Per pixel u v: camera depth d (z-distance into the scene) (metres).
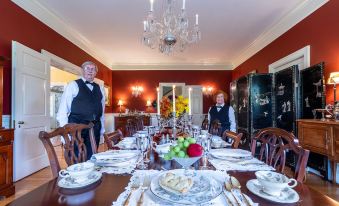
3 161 2.26
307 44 3.29
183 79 7.43
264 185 0.77
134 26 4.25
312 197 0.76
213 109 3.63
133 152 1.37
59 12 3.62
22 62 2.88
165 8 3.46
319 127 2.49
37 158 3.19
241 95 4.91
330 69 2.82
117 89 7.39
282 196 0.74
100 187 0.86
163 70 7.43
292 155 3.17
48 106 3.47
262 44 4.93
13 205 0.70
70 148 1.37
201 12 3.61
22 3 3.02
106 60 6.74
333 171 2.63
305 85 3.15
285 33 3.94
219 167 1.12
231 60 7.15
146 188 0.83
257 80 4.21
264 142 1.43
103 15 3.75
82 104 2.32
